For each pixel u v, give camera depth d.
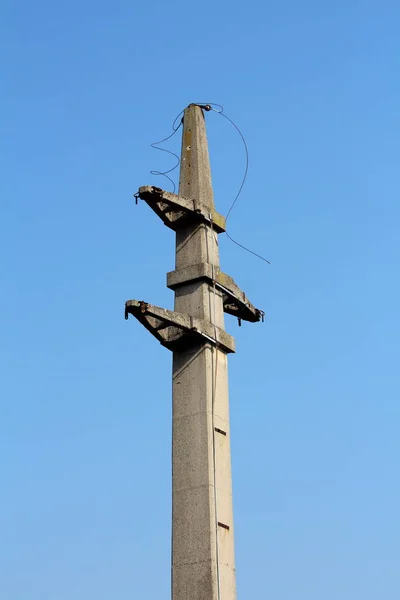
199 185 32.38
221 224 32.50
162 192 30.64
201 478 28.84
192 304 30.94
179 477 29.14
